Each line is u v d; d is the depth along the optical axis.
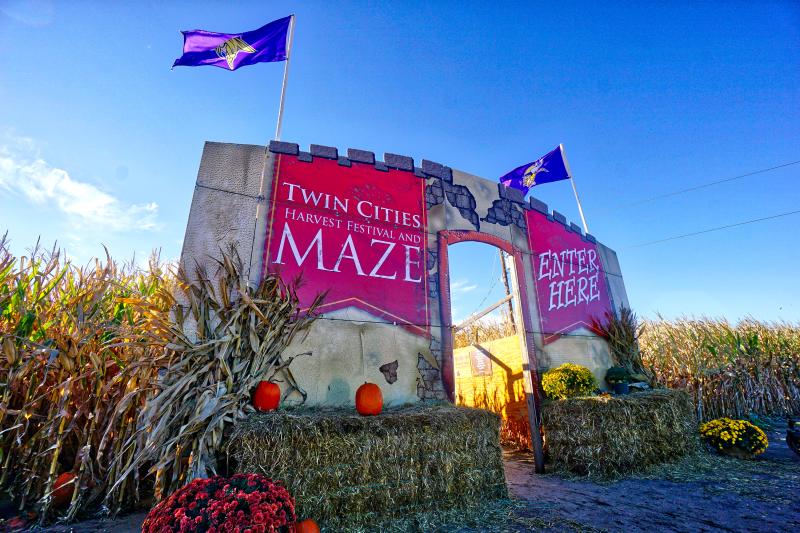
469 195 6.98
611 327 8.07
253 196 5.11
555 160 9.84
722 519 3.64
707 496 4.32
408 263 5.85
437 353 5.57
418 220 6.20
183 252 4.59
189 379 3.61
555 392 6.16
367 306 5.29
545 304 7.29
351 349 4.98
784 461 5.67
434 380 5.40
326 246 5.29
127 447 3.64
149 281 5.75
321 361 4.73
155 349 4.22
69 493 3.80
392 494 3.71
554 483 5.11
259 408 3.90
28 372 4.09
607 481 5.05
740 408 8.62
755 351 9.02
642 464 5.37
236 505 2.39
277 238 5.02
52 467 3.57
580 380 6.08
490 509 4.11
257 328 4.20
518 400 7.40
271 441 3.35
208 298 4.02
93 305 4.27
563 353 7.19
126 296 5.09
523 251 7.37
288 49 6.27
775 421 8.51
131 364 3.80
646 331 11.19
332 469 3.53
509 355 7.74
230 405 3.67
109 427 3.69
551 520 3.76
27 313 4.19
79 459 3.81
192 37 6.26
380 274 5.55
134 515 3.76
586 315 7.95
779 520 3.54
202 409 3.53
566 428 5.70
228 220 4.88
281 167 5.40
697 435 6.36
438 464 4.04
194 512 2.34
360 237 5.59
